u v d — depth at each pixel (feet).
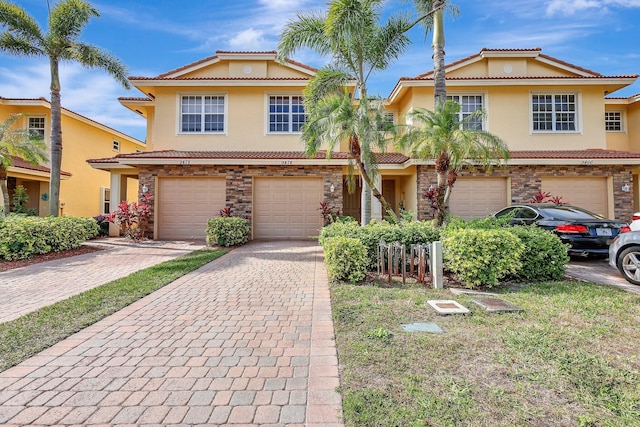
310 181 46.52
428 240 24.17
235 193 45.42
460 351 11.44
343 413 8.41
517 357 10.94
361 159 31.12
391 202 57.00
